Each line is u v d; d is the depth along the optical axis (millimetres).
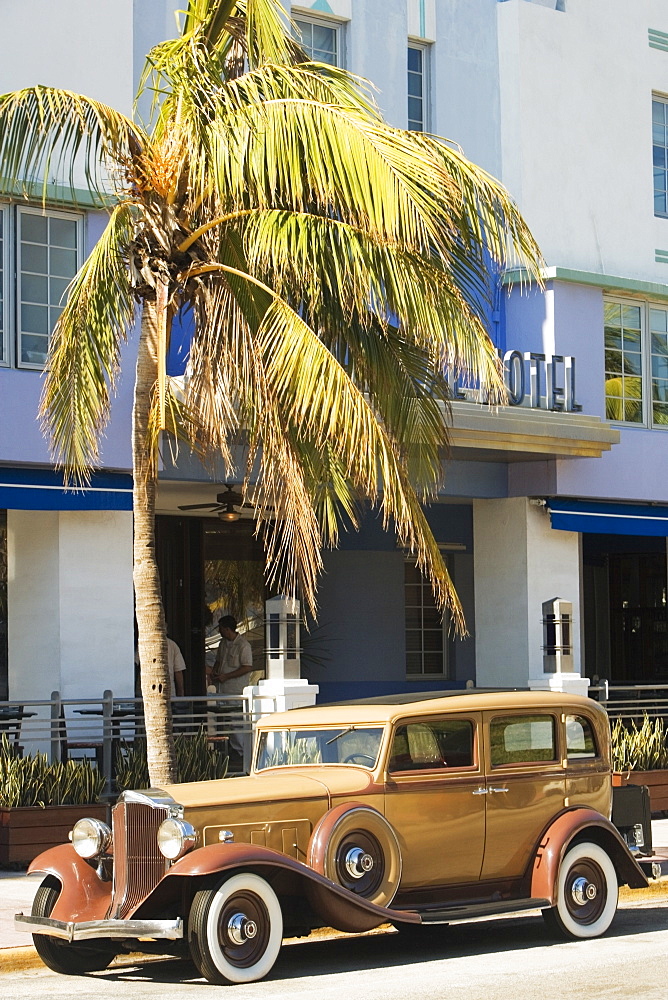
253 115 11859
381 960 10867
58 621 17594
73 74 17766
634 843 12328
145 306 13188
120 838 10117
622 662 29922
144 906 9820
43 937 10438
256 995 9398
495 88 23438
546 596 22641
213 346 13102
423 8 22641
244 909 9922
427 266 11875
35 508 16984
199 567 24844
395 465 11453
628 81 24703
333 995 9344
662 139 25469
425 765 10930
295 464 12352
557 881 11344
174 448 18391
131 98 18312
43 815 15094
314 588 12352
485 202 12281
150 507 12961
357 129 11500
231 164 11875
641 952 10969
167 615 24359
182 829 9781
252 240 12219
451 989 9555
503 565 22719
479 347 12086
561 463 22281
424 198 11281
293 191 11797
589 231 23766
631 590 29891
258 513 13445
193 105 12211
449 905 10852
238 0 13453
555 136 23469
